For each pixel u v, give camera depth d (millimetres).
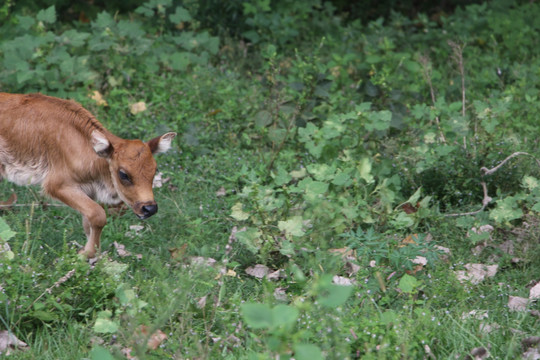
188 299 6391
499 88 12531
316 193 7762
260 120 10133
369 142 9797
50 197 8031
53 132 7898
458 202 8961
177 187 9406
